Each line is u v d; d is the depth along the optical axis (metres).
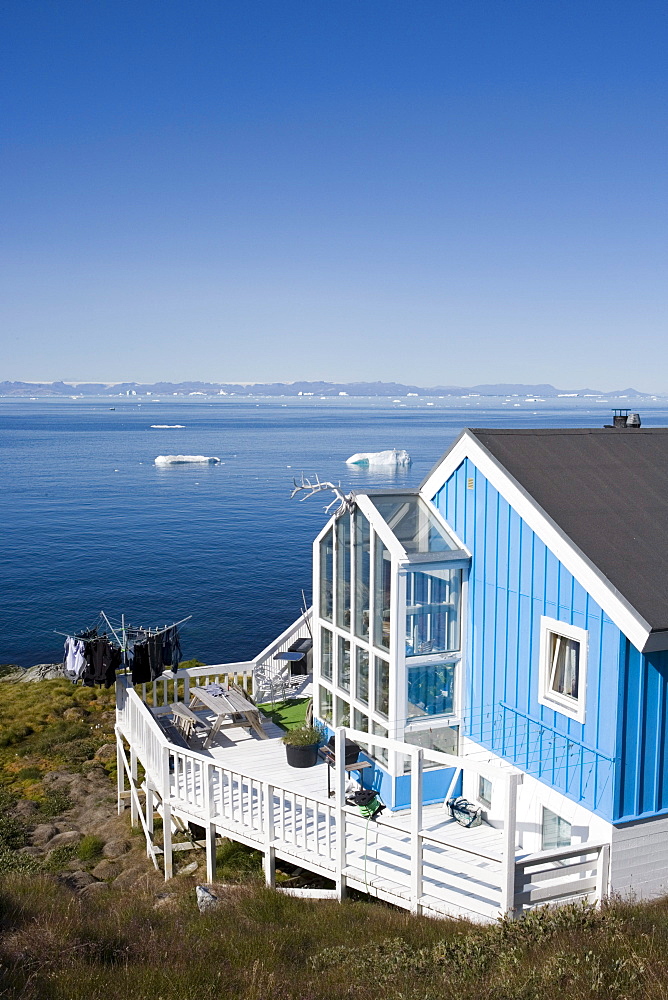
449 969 8.05
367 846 12.11
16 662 37.47
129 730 17.03
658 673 10.83
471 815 13.34
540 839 12.20
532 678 12.44
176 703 17.42
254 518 83.06
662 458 14.08
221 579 55.31
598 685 10.92
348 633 15.55
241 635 42.66
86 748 21.61
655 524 12.13
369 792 13.77
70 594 50.72
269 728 17.97
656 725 10.87
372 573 14.34
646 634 10.02
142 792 18.41
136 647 16.84
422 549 13.94
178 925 9.84
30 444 196.50
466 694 14.27
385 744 11.11
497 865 11.77
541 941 8.45
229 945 9.03
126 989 7.52
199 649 40.00
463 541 14.31
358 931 9.77
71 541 68.88
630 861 10.79
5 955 7.81
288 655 20.20
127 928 9.35
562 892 10.43
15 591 51.16
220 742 17.02
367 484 108.19
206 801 13.41
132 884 13.61
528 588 12.49
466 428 13.91
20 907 9.46
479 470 13.72
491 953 8.38
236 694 17.78
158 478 120.25
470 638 14.14
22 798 18.38
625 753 10.67
